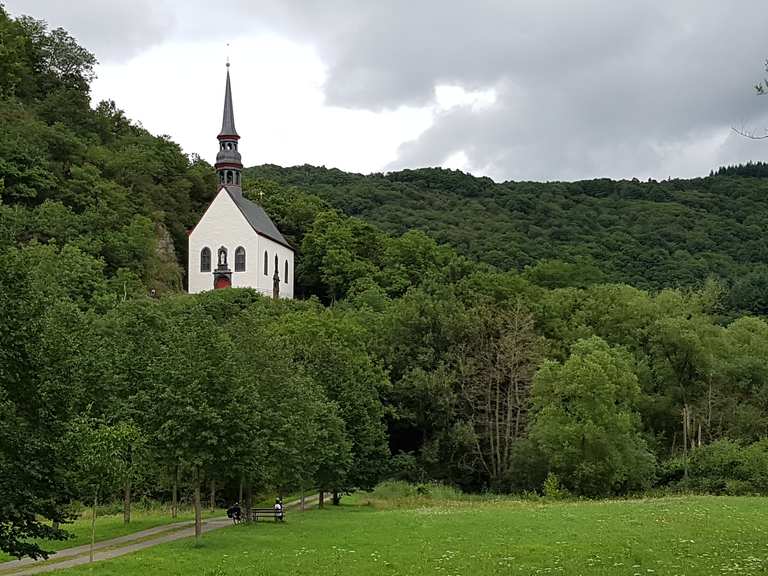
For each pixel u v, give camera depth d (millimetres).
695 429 93688
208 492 65688
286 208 158750
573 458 71938
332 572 28766
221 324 89750
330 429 56031
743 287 131750
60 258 86938
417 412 87688
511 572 28562
